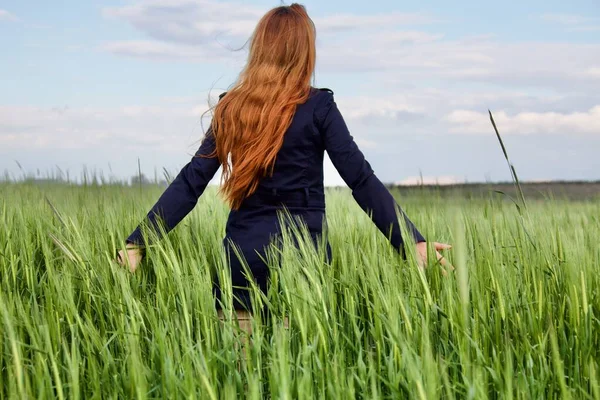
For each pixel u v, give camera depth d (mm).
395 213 2537
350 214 3742
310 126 2545
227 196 2613
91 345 2102
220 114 2633
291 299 2223
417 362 1755
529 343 2104
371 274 2176
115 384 1957
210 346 2105
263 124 2506
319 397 1870
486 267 2381
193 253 2906
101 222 3365
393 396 1826
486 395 1758
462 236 1701
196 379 1891
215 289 2613
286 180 2559
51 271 2482
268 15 2625
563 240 2584
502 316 2152
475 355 2035
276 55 2568
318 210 2609
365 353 2137
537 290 2338
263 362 2146
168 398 1833
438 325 2205
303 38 2580
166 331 2111
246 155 2516
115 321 2307
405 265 2453
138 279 2697
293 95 2549
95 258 2691
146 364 2096
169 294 2422
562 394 1719
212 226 3324
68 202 4004
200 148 2721
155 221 2668
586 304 2225
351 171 2559
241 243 2572
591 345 2121
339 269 2688
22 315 2121
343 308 2357
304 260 2348
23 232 3334
